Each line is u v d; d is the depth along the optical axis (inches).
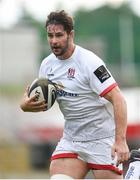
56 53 851.4
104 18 7672.2
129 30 6496.1
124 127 831.1
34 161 2169.0
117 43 7475.4
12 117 2758.4
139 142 1937.7
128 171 896.3
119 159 824.3
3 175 1907.0
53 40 841.5
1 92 3449.8
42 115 2162.9
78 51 858.1
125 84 4180.6
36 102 860.6
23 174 1958.7
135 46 7357.3
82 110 865.5
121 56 6496.1
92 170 882.1
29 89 869.8
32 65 5211.6
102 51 4731.8
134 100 2070.6
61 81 864.3
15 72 5083.7
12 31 5088.6
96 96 860.6
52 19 841.5
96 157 871.7
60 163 875.4
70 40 852.6
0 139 2410.2
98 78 845.2
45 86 863.7
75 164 872.3
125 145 826.8
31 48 5216.5
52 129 2100.1
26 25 6481.3
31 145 2172.7
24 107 866.1
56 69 866.8
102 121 869.8
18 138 2384.4
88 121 868.6
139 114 1996.8
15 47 5083.7
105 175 874.1
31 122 2298.2
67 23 841.5
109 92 842.8
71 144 877.8
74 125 875.4
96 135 871.7
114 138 878.4
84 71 850.1
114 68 6033.5
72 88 859.4
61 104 875.4
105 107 868.0
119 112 834.2
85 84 855.1
